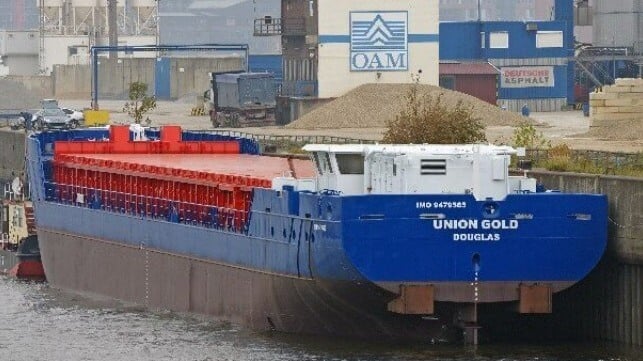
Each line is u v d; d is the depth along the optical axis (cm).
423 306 19800
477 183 19900
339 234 19675
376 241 19650
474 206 19712
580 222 19900
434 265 19738
